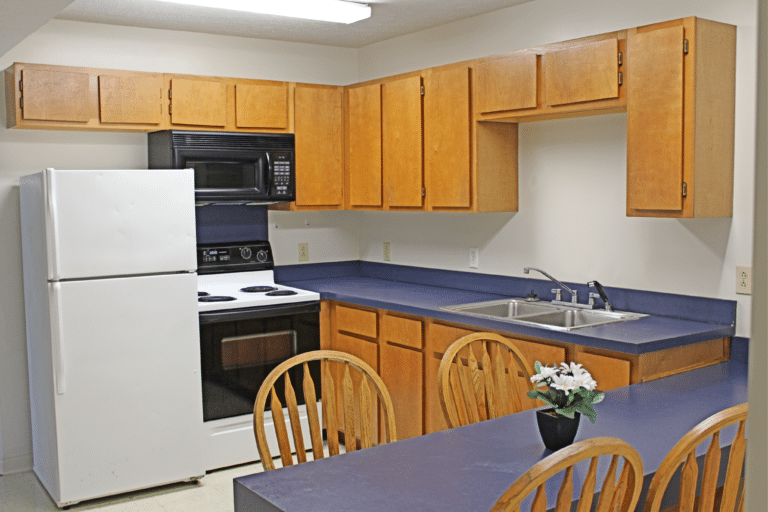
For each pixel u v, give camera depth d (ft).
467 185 11.75
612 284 10.89
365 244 15.90
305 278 15.24
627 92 9.21
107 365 10.75
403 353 11.84
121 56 12.92
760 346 0.95
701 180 8.74
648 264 10.36
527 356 9.66
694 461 4.63
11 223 12.21
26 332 12.19
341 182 14.39
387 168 13.30
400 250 14.94
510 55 10.82
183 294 11.29
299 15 11.32
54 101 11.59
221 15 12.20
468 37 12.82
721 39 8.84
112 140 13.01
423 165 12.59
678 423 6.49
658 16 9.93
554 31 11.34
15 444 12.42
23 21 8.20
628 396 7.49
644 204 9.10
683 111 8.61
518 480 3.69
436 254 14.08
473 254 13.25
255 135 13.03
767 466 0.95
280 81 13.56
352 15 11.46
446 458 5.62
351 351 13.00
